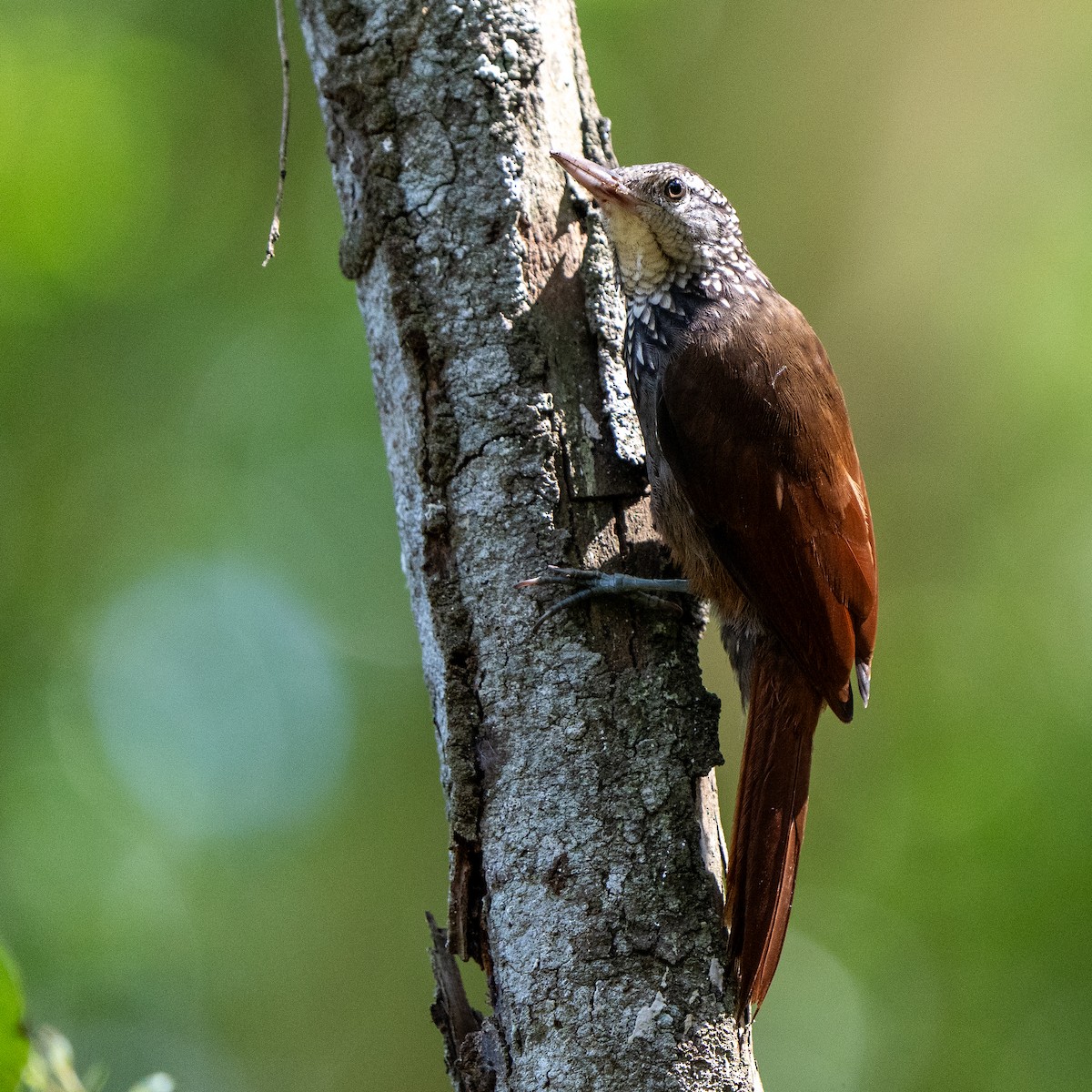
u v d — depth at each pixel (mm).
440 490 5559
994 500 14758
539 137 5840
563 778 5176
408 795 13922
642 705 5262
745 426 6508
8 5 12328
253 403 13219
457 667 5410
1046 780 11891
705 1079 4859
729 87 15633
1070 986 10852
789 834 5996
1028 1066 10836
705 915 5062
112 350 12820
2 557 12953
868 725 13664
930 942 11688
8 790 12727
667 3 14070
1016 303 15188
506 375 5562
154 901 13039
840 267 15859
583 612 5375
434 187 5691
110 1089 12344
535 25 5879
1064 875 11211
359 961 13758
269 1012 13531
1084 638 13367
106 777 13070
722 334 6715
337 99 5863
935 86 15938
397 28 5758
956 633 14016
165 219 12906
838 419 6727
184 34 12977
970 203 15781
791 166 15781
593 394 5680
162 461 13289
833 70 15984
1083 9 15773
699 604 6645
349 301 13156
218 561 13539
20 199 12016
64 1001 12500
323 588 13664
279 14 5879
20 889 12555
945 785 12398
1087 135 15711
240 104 13367
